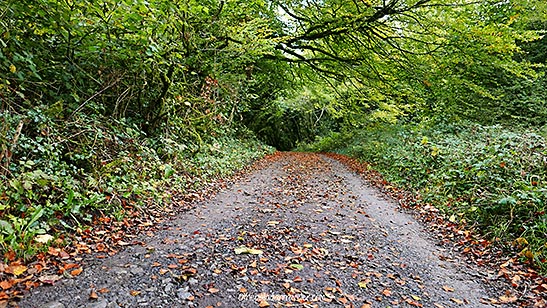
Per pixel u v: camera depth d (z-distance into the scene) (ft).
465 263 13.71
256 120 84.89
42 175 13.44
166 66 26.18
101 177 17.08
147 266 11.32
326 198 23.56
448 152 27.32
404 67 38.96
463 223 17.40
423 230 17.72
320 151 82.69
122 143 21.04
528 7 30.45
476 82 40.86
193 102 34.53
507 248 14.23
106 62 22.59
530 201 15.56
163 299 9.43
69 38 19.38
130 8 17.28
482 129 35.45
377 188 28.53
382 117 59.47
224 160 33.83
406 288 11.21
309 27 39.81
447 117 43.62
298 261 12.48
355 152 54.65
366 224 17.78
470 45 33.27
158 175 22.29
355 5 32.91
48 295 9.10
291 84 56.65
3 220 10.94
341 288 10.79
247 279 10.85
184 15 24.80
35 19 17.92
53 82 20.10
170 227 15.80
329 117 100.78
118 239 13.60
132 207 16.93
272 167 40.50
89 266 11.01
